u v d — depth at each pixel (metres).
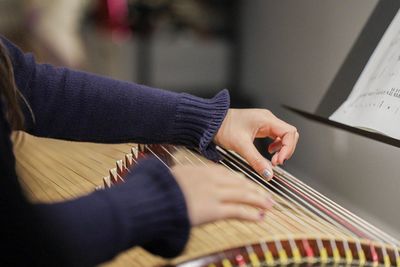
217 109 1.52
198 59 3.42
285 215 1.23
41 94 1.47
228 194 0.98
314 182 2.09
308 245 1.07
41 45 2.17
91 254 0.86
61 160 1.68
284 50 2.37
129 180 0.95
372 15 1.81
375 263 1.10
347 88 1.79
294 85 2.29
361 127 1.59
